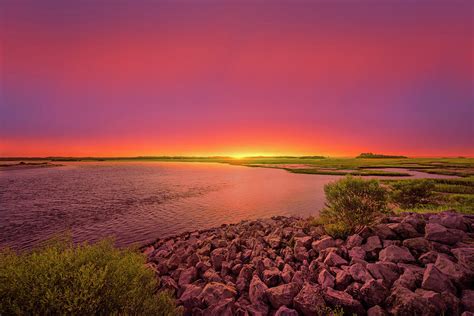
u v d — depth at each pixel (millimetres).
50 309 3098
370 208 7953
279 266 6492
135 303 3701
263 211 17703
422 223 7145
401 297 4102
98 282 3326
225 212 17406
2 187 33188
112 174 61156
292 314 4289
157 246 10359
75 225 14141
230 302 4840
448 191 24406
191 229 13297
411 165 90062
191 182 39844
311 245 7422
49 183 38594
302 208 18641
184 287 5828
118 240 11539
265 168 92625
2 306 3102
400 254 5746
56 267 3473
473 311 3875
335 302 4430
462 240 6141
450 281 4469
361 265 5406
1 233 12680
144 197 24484
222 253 8156
